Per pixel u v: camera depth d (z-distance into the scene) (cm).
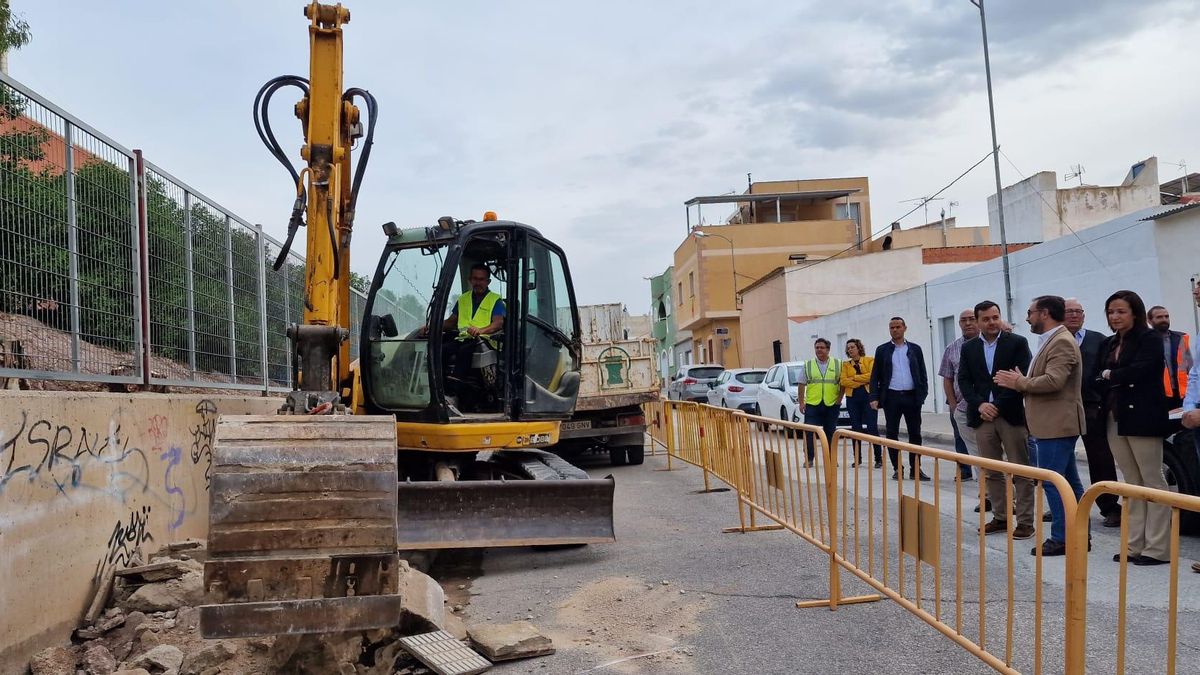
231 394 800
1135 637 431
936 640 462
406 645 463
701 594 577
